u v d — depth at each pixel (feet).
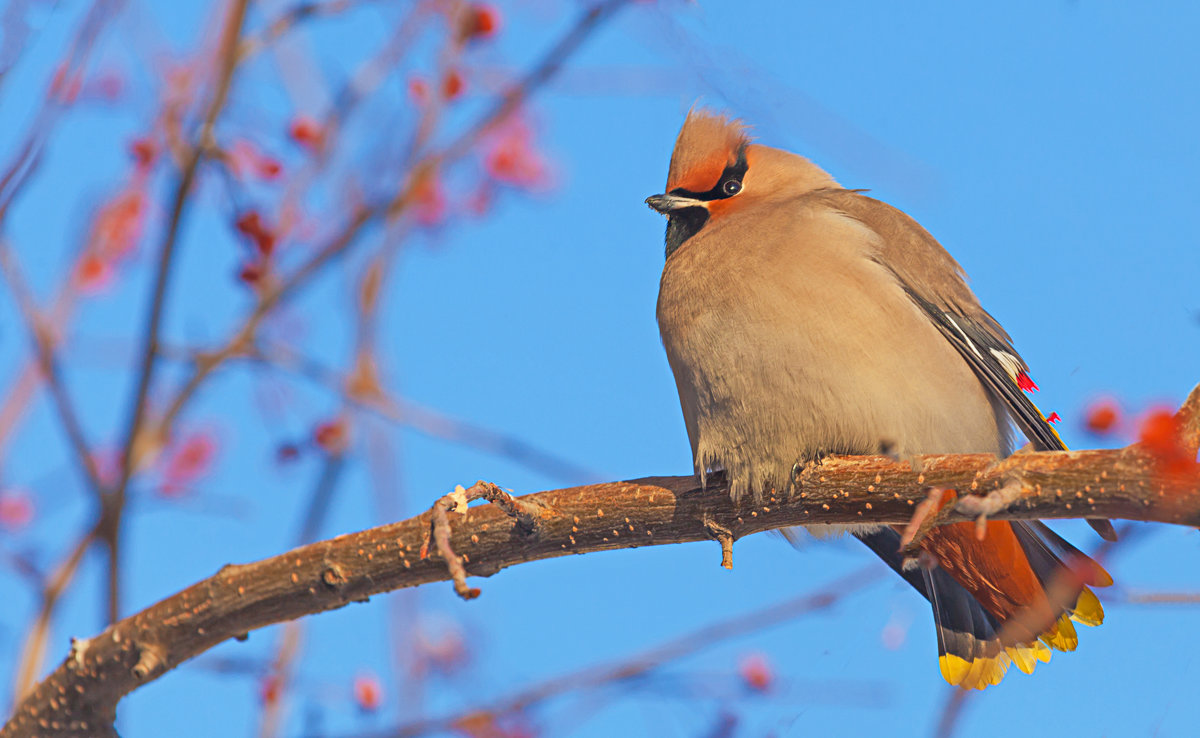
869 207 36.96
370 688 38.65
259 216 39.04
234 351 36.91
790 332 32.09
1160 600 24.22
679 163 39.52
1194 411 23.85
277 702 36.17
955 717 25.23
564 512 29.25
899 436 32.14
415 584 28.76
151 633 28.40
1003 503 23.85
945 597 35.06
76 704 28.63
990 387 34.60
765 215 34.58
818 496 29.84
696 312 33.27
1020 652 34.12
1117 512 24.67
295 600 28.48
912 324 33.17
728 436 32.04
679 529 29.94
